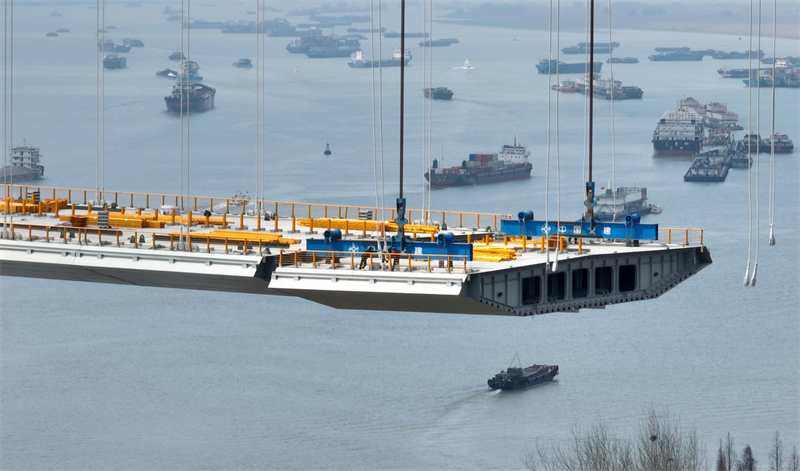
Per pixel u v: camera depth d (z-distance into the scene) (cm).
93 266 15900
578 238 16050
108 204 19612
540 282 14650
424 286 13788
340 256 14825
